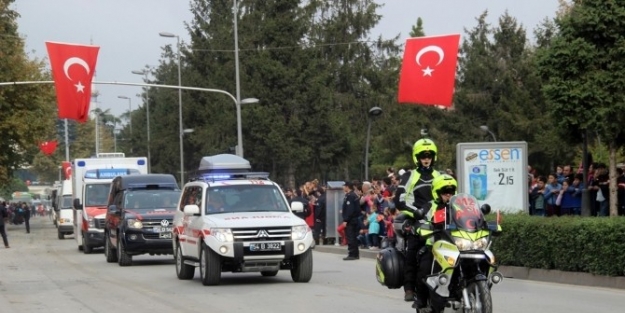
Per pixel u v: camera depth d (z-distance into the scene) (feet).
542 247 67.62
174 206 98.32
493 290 61.26
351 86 254.06
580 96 81.46
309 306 53.98
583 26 82.58
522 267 70.38
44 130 219.00
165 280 74.84
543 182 91.25
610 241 60.59
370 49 254.47
